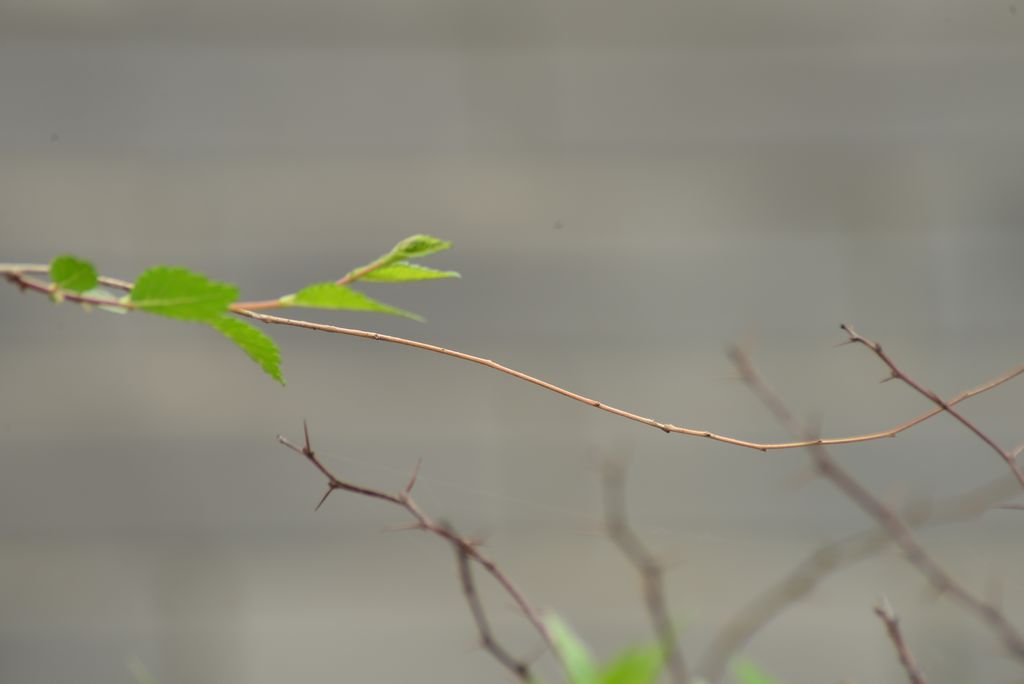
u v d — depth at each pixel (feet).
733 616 7.29
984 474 7.70
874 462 7.70
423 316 7.75
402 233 7.84
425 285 7.79
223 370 7.70
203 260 7.68
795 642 7.23
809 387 7.80
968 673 6.75
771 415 7.74
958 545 7.18
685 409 7.75
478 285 7.81
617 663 4.43
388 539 7.49
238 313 3.97
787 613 7.28
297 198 7.80
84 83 7.77
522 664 4.39
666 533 7.48
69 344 7.59
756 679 4.57
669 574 7.33
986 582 6.97
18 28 7.75
